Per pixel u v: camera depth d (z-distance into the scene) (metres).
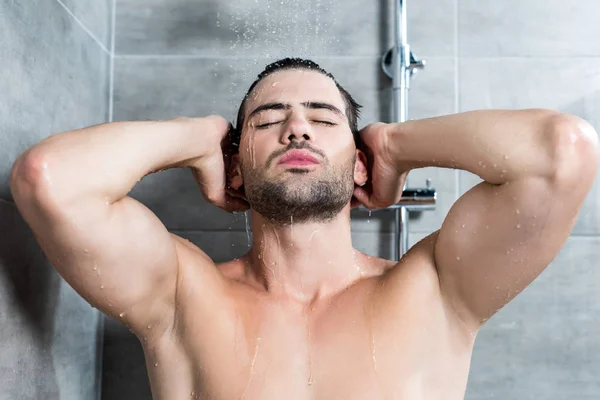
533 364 1.21
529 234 0.73
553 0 1.29
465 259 0.78
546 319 1.22
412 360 0.78
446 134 0.82
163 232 0.78
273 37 1.29
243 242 1.25
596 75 1.27
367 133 0.95
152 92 1.29
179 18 1.30
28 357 0.90
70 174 0.69
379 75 1.27
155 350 0.82
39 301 0.94
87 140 0.73
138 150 0.76
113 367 1.22
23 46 0.91
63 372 1.03
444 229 0.80
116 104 1.28
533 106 1.27
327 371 0.77
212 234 1.25
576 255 1.23
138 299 0.77
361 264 0.93
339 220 0.89
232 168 0.96
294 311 0.85
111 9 1.30
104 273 0.73
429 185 1.21
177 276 0.82
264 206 0.86
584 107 1.27
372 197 0.98
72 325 1.07
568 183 0.71
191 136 0.86
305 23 1.30
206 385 0.79
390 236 1.24
